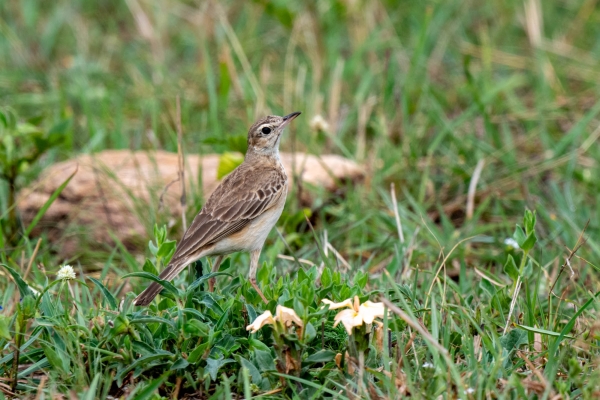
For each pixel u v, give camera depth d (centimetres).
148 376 877
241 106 1669
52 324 873
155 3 1938
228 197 1061
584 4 1952
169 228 1259
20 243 1195
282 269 1146
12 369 866
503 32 1931
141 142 1555
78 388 825
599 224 1273
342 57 1852
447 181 1428
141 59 1877
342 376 841
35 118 1359
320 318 890
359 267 1143
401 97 1600
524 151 1551
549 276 1123
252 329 868
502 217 1311
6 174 1263
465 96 1711
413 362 862
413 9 1975
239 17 1947
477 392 787
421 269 1128
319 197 1343
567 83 1758
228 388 796
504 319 955
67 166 1373
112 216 1309
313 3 1853
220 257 1077
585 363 886
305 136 1548
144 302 901
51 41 1931
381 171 1426
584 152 1500
